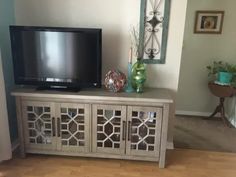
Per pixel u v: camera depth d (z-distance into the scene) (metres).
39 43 2.28
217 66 3.72
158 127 2.26
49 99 2.27
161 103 2.19
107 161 2.44
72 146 2.39
